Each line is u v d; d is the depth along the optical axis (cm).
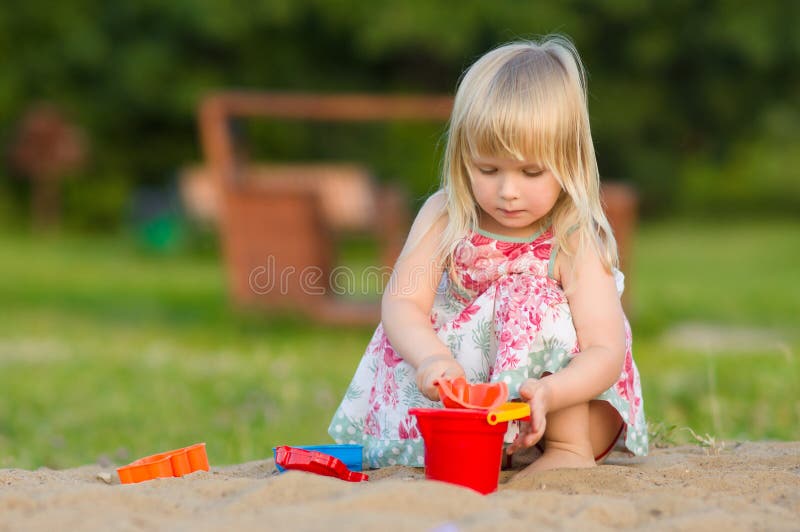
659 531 255
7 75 2717
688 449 430
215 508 276
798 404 612
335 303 1205
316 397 729
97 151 2773
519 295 348
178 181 2488
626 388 360
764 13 2489
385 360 372
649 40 2570
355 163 2753
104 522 257
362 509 257
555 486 314
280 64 2709
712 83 2684
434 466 308
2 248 2253
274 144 2753
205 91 2628
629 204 1100
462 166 358
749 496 307
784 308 1451
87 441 611
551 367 341
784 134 3219
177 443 593
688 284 1752
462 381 316
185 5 2495
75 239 2547
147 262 2136
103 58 2652
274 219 1181
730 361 863
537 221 362
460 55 2495
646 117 2744
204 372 866
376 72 2794
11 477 344
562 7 2488
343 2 2483
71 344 1104
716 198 3338
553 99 338
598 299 348
